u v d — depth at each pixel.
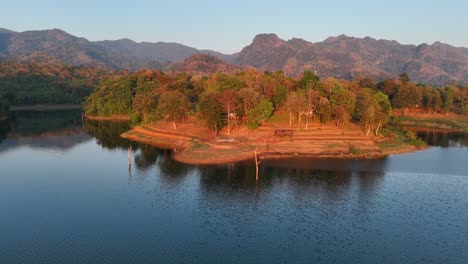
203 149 122.44
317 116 156.12
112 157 121.56
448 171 102.00
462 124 198.88
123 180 93.75
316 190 85.19
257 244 60.06
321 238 62.16
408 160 114.75
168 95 160.75
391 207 75.38
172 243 60.44
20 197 82.00
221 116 142.50
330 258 56.03
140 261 55.22
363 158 116.12
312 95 149.00
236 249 58.50
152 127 166.12
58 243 60.78
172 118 157.62
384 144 132.62
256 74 199.00
